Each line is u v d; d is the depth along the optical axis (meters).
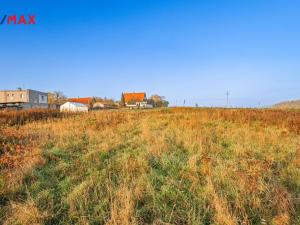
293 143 6.47
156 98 71.94
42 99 50.19
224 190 3.55
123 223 2.71
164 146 5.95
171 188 3.69
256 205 3.09
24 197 3.51
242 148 5.81
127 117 12.70
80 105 37.19
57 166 4.75
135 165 4.67
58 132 8.20
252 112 12.45
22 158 5.02
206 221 2.92
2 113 12.51
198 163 4.81
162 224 2.84
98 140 7.00
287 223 2.70
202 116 12.20
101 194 3.51
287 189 3.60
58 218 3.04
